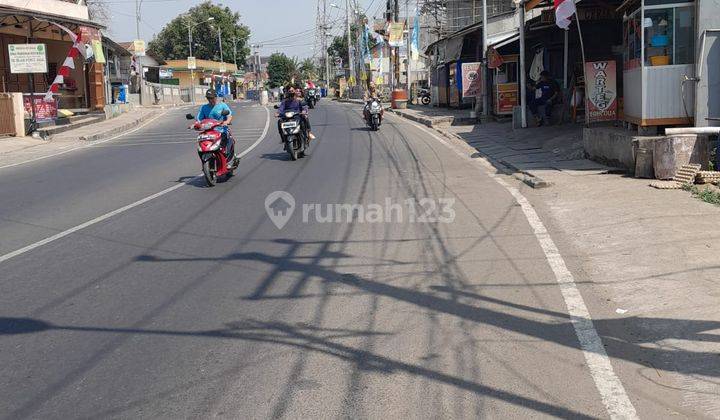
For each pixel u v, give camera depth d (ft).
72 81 122.83
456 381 15.47
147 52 235.20
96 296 21.79
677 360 16.31
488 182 42.73
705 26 40.22
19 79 112.37
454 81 119.65
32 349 17.63
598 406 14.24
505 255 25.81
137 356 17.10
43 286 22.89
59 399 14.92
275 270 24.50
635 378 15.49
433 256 26.05
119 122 108.27
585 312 19.63
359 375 15.83
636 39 43.47
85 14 121.70
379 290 22.06
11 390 15.39
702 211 29.91
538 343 17.52
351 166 52.16
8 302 21.31
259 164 54.34
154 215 34.60
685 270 22.35
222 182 45.34
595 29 76.02
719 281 21.11
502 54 96.22
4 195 42.22
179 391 15.16
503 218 32.12
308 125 58.49
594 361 16.37
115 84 157.07
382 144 67.97
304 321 19.36
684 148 37.55
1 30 102.78
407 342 17.75
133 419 13.98
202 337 18.26
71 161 61.05
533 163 49.16
